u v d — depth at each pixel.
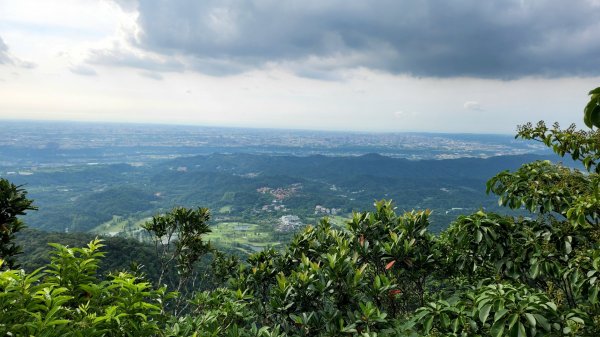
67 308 3.35
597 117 2.20
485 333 3.69
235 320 5.35
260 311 6.38
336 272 5.20
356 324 4.57
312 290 5.24
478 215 5.23
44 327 2.70
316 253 7.41
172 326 4.59
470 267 5.76
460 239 5.23
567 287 4.75
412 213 6.73
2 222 5.51
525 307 3.19
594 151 4.14
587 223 4.10
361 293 5.29
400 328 4.34
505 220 5.05
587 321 3.24
